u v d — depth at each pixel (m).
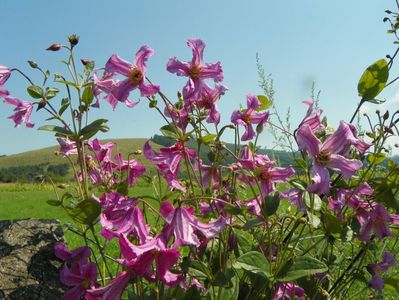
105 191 0.43
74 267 0.36
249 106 0.41
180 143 0.39
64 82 0.38
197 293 0.34
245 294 0.38
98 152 0.45
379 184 0.40
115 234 0.28
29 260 0.48
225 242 0.37
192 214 0.30
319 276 0.42
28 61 0.38
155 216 0.39
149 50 0.37
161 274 0.28
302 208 0.36
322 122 0.42
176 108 0.42
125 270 0.31
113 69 0.36
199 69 0.38
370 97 0.38
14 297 0.44
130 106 0.40
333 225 0.35
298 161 0.35
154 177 0.45
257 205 0.41
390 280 0.43
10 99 0.43
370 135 0.41
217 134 0.39
